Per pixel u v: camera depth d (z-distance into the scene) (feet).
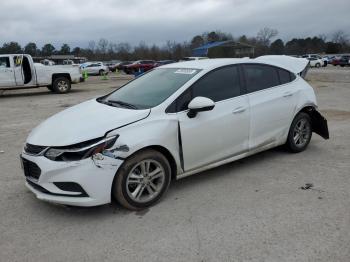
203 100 14.43
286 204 14.06
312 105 20.02
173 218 13.20
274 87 18.40
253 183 16.16
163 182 14.29
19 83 55.47
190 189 15.65
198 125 15.01
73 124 13.78
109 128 13.12
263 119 17.54
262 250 11.08
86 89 66.90
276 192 15.19
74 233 12.38
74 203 12.69
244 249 11.16
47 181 12.79
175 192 15.38
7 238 12.15
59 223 13.07
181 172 15.01
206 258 10.77
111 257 10.98
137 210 13.87
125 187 13.32
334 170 17.60
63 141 12.82
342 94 48.24
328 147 21.39
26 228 12.77
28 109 40.81
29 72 56.08
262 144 17.88
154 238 11.92
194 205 14.17
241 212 13.51
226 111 15.98
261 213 13.38
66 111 16.02
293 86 19.30
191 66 16.94
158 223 12.87
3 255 11.21
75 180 12.48
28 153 13.57
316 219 12.85
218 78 16.33
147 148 13.78
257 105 17.21
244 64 17.48
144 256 10.97
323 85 62.90
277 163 18.65
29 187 13.88
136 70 141.18
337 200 14.34
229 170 17.78
